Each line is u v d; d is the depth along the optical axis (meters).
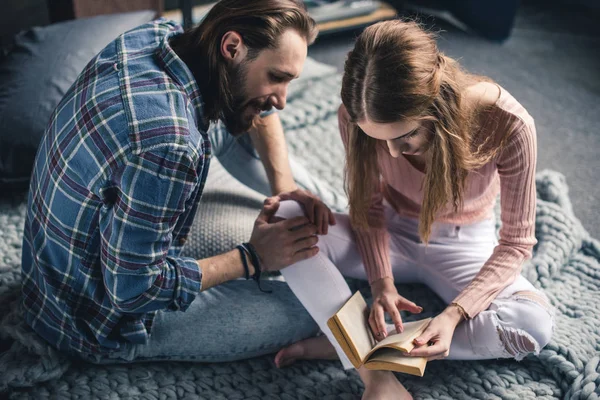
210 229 1.56
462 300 1.31
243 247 1.32
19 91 1.78
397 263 1.52
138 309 1.21
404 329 1.30
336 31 2.70
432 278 1.51
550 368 1.40
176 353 1.40
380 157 1.38
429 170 1.22
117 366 1.43
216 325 1.38
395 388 1.29
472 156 1.22
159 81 1.09
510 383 1.39
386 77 1.09
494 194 1.43
